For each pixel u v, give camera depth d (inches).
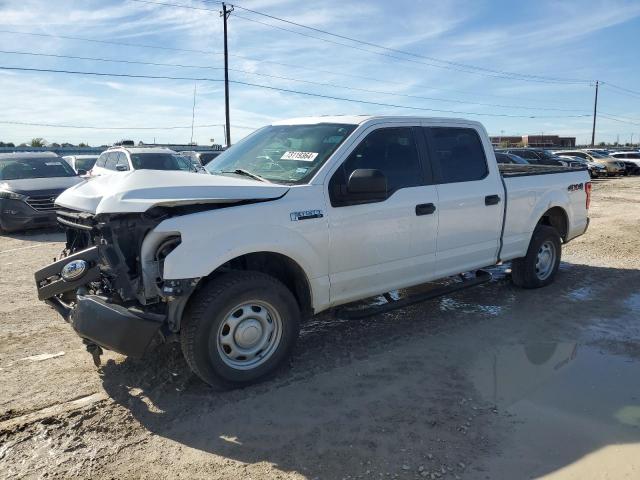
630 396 149.4
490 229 219.5
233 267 163.8
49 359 172.2
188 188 144.0
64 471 116.0
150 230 140.2
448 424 134.2
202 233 140.5
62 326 203.6
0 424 133.0
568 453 121.6
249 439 128.3
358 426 133.4
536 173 249.6
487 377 161.6
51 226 440.8
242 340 151.3
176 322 141.7
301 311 170.7
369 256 176.6
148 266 140.3
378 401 146.1
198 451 123.6
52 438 128.0
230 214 145.7
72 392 150.1
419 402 145.6
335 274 169.3
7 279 276.2
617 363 172.2
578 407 142.9
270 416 138.5
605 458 119.6
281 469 116.7
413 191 188.2
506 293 249.8
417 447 124.2
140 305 143.5
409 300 193.2
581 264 309.9
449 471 115.3
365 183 157.5
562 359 175.3
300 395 149.6
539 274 256.5
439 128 204.4
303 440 127.6
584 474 114.2
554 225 272.1
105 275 147.6
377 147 182.2
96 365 159.6
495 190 219.3
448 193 199.5
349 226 169.2
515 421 135.5
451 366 169.5
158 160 578.9
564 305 231.3
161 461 119.8
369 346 185.9
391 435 129.3
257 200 152.6
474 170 215.3
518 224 234.1
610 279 274.7
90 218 145.8
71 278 146.7
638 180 1144.8
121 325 136.8
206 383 155.3
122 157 584.7
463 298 241.8
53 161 513.0
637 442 125.9
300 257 158.6
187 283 137.8
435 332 199.6
